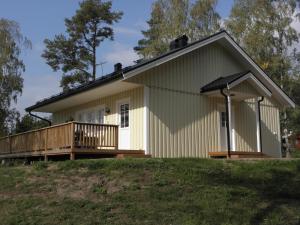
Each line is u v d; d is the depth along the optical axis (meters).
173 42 18.02
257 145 17.98
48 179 10.55
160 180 10.02
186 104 16.55
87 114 19.95
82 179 10.30
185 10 32.41
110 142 14.61
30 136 17.42
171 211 8.27
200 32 32.00
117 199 8.87
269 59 31.73
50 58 39.88
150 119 15.30
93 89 16.45
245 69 19.34
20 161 18.12
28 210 8.59
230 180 10.62
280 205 9.05
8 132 32.19
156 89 15.67
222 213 8.24
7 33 31.67
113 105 17.58
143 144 15.16
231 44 18.14
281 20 31.95
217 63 18.19
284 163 12.95
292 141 32.25
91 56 39.75
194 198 8.98
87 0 39.91
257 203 9.05
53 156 16.20
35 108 22.72
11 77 31.61
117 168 10.99
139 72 14.59
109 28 40.56
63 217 8.03
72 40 39.78
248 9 32.72
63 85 39.44
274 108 20.72
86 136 14.08
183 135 16.19
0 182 10.82
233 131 18.20
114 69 19.28
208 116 17.27
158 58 15.13
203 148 16.78
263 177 11.12
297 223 8.14
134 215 8.04
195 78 17.11
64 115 22.59
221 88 16.11
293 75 31.80
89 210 8.32
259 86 16.94
